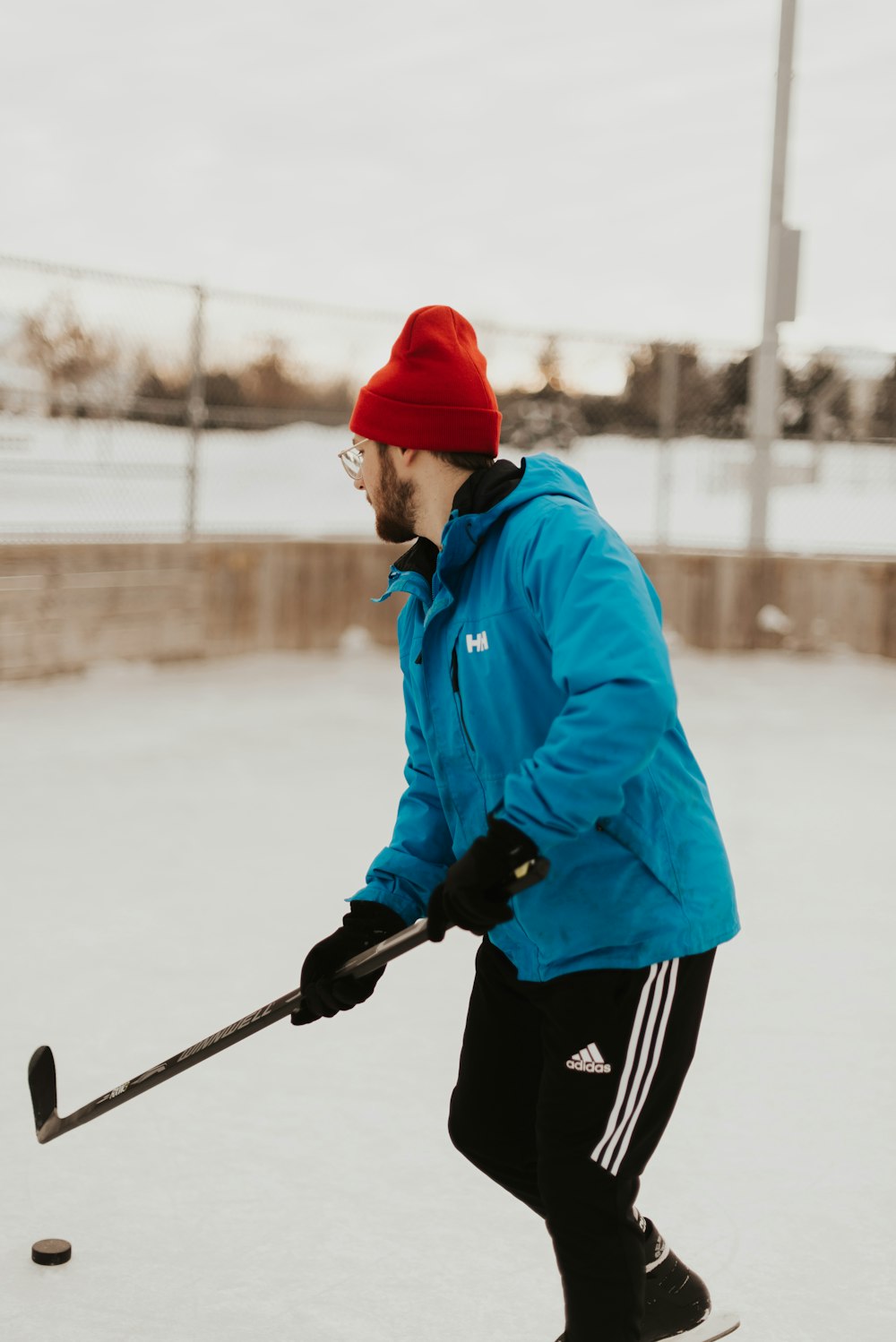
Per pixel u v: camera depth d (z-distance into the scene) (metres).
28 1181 2.71
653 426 11.33
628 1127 1.81
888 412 11.53
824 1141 2.96
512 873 1.62
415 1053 3.39
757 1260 2.47
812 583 11.13
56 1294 2.32
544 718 1.76
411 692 2.02
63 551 8.83
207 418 9.84
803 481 11.50
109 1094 2.13
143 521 9.45
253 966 3.97
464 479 1.87
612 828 1.76
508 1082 1.96
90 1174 2.75
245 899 4.62
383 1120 3.01
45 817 5.64
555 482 1.79
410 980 3.92
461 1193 2.70
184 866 4.99
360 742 7.43
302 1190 2.70
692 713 8.70
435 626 1.83
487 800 1.84
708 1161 2.86
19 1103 3.06
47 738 7.21
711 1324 2.19
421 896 2.06
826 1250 2.51
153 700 8.43
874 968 4.09
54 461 8.91
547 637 1.70
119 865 4.98
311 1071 3.27
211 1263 2.43
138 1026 3.52
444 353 1.83
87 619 9.04
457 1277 2.41
